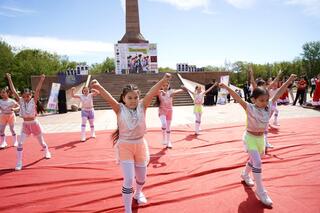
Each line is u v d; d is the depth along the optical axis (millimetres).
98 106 21703
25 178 5664
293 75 4441
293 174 5180
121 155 3748
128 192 3645
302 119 11594
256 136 4316
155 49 37219
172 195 4488
